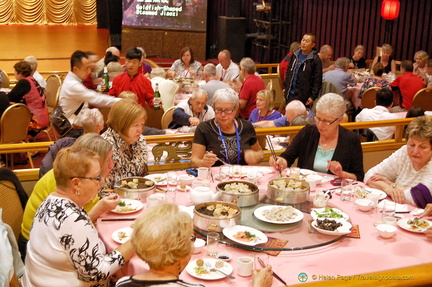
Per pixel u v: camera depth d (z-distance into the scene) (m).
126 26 17.08
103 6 20.48
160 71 8.12
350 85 9.09
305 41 7.91
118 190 3.35
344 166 3.96
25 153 7.13
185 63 9.53
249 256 2.61
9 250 2.65
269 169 3.96
